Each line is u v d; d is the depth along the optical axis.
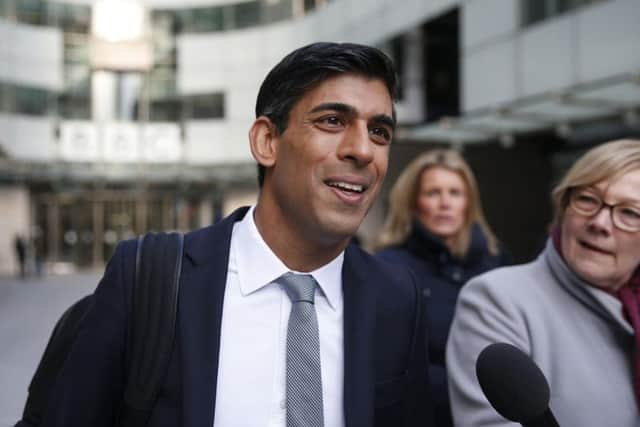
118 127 22.02
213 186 22.16
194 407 1.16
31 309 10.94
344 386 1.27
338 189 1.21
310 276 1.32
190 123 22.28
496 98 11.31
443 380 2.28
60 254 21.66
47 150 21.59
